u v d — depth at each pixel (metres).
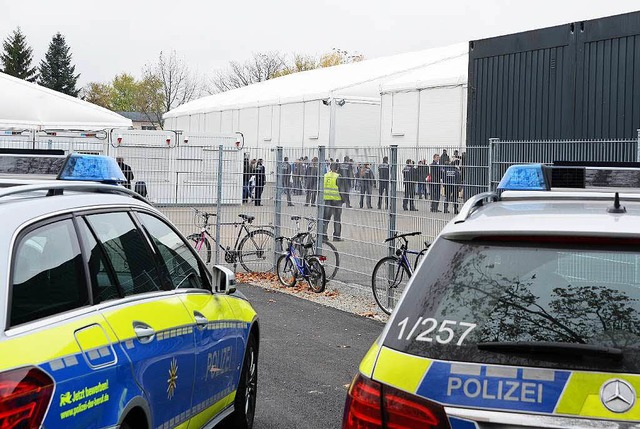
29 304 3.41
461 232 3.25
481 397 2.82
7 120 20.86
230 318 5.53
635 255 3.05
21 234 3.53
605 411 2.72
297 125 41.53
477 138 14.89
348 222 13.10
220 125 50.97
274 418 6.63
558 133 13.37
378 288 11.89
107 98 103.94
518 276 3.10
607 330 2.89
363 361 3.13
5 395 3.00
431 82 31.59
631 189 5.49
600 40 12.72
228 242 15.71
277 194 15.12
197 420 4.97
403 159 11.77
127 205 4.62
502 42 14.35
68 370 3.38
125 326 4.00
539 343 2.82
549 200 4.07
